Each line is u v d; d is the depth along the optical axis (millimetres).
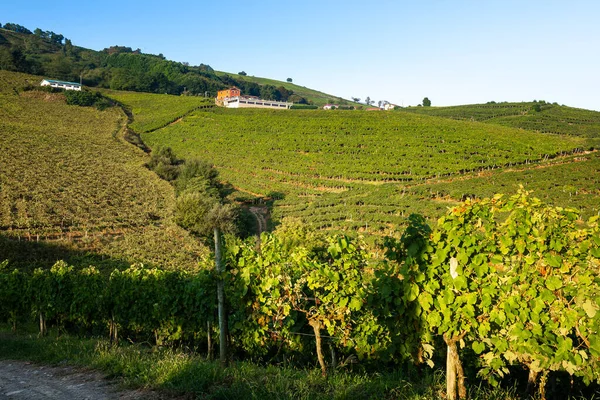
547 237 4531
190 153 69500
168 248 31031
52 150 52844
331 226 38812
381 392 4902
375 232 35688
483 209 4809
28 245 26734
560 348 4500
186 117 90688
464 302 4828
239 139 74188
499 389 5094
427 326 5230
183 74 164375
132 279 10781
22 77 102812
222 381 5426
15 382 6062
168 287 9867
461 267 4801
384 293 5469
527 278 4645
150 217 38312
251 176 59812
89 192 40219
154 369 5906
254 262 6574
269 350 7746
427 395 4781
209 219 36344
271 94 183625
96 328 12117
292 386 5105
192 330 9383
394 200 43500
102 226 33156
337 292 6039
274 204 48812
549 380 5508
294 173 58812
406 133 71875
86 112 86750
